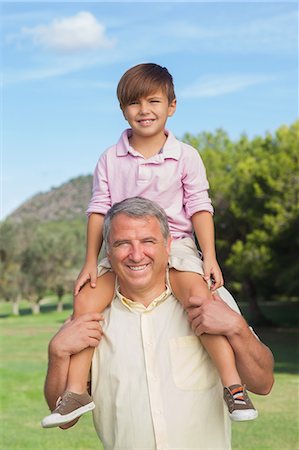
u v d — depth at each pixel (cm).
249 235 2831
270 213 2850
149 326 338
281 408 1358
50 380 338
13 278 5200
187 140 3359
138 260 326
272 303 4800
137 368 332
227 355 331
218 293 364
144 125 373
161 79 375
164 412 327
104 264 358
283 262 2825
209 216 381
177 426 327
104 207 383
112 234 331
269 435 1098
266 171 2798
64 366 333
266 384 351
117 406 332
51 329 3706
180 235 379
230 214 2998
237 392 324
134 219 328
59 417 324
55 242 5291
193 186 382
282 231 2745
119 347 336
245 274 2942
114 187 382
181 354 336
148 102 373
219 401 339
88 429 1198
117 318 343
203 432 332
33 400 1523
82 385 335
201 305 333
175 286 346
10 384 1741
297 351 2456
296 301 4878
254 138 3272
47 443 1078
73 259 5362
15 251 5222
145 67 380
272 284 3266
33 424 1249
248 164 2900
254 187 2798
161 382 330
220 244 3053
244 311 3984
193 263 352
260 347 339
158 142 381
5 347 2778
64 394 331
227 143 3334
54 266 5303
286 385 1667
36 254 5250
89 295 351
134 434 328
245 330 331
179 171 378
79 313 348
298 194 2753
